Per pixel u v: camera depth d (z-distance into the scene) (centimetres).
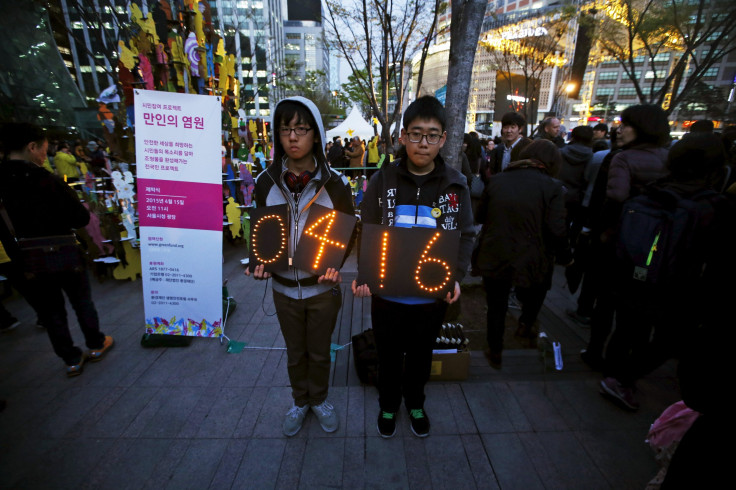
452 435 207
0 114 1034
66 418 221
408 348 188
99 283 440
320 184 178
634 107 228
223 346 300
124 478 182
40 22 1048
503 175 240
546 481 180
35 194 229
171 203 266
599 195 277
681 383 110
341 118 3891
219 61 430
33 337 320
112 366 274
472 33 310
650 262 184
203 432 210
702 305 107
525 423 216
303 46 6975
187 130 254
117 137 449
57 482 180
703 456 103
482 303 375
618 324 216
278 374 263
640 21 892
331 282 184
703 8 801
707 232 171
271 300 389
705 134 174
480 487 176
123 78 340
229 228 558
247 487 176
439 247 165
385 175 176
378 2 815
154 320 287
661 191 182
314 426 213
